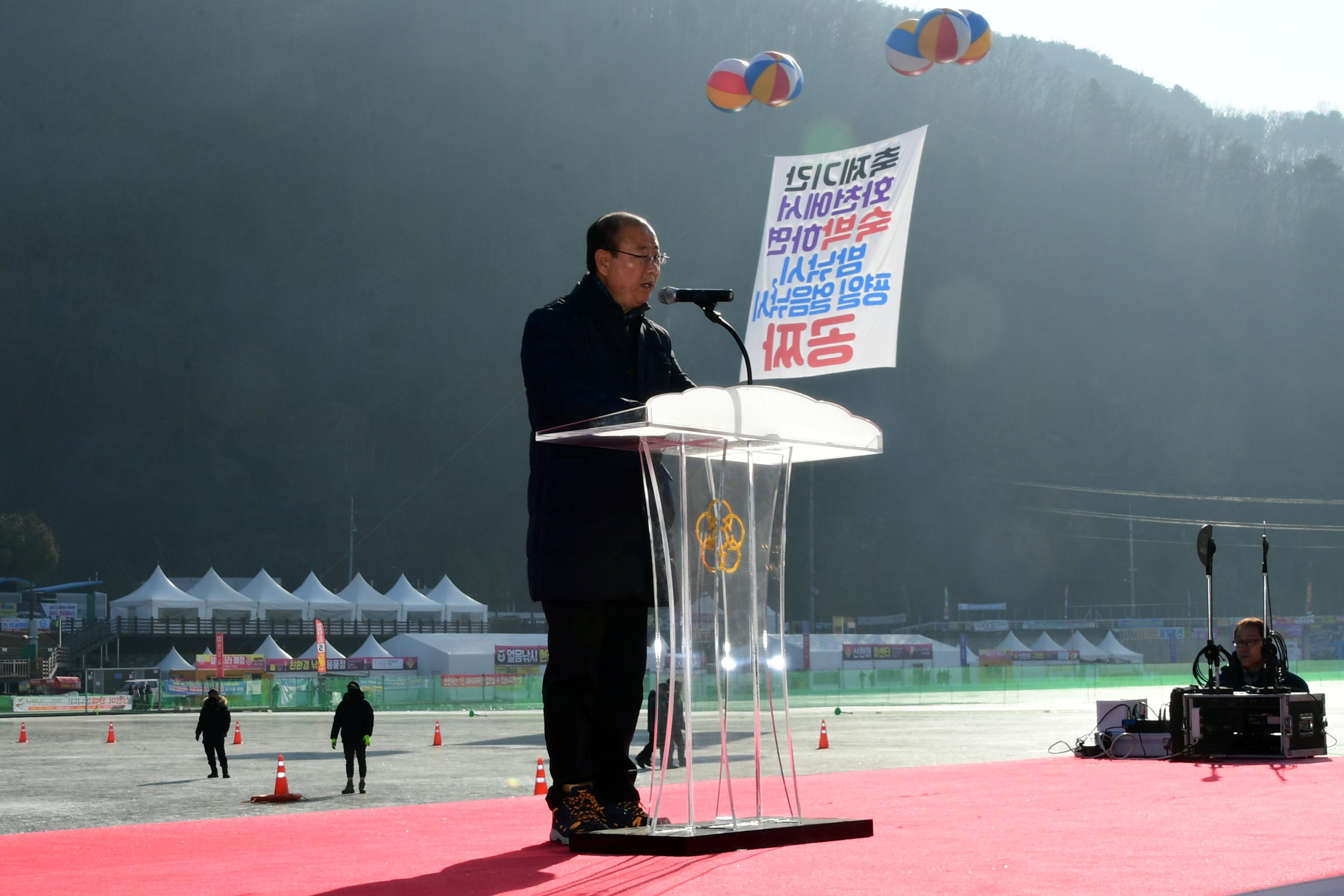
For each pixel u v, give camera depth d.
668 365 3.68
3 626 68.56
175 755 25.44
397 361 154.50
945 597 129.25
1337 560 150.00
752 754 3.25
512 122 172.25
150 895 2.52
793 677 52.03
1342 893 2.33
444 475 150.75
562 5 181.62
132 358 147.50
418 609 71.12
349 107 166.38
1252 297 179.00
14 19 164.00
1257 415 171.25
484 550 146.00
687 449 3.08
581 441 3.11
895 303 14.54
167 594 67.44
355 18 173.75
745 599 3.26
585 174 172.12
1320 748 7.32
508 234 166.00
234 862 3.18
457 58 174.38
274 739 30.88
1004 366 161.25
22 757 24.80
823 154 15.33
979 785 5.69
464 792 16.30
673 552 3.08
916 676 54.41
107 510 140.38
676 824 3.41
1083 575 145.75
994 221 172.62
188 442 146.62
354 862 3.12
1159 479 161.88
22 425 144.00
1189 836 3.24
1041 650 78.06
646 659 3.61
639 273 3.50
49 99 160.12
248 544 141.88
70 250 151.25
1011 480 152.88
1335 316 179.75
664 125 176.25
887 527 140.00
